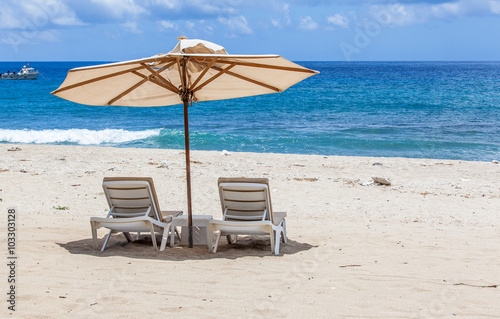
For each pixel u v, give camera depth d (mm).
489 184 11914
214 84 6492
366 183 11617
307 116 32969
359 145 21031
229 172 13148
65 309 3869
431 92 53844
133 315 3773
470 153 19281
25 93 54250
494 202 9844
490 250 6027
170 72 6629
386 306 4039
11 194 10016
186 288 4465
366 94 51875
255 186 5766
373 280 4762
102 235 6820
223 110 37281
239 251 6012
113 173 12742
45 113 35406
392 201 9898
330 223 7816
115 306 3955
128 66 5844
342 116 32688
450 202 9828
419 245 6289
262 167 14117
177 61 5617
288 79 5867
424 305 4070
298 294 4324
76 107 39469
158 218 6117
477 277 4891
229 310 3912
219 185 5910
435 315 3846
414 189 11148
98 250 5949
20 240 6246
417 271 5094
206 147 20531
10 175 12164
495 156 18656
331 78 88562
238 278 4801
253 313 3854
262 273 4980
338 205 9508
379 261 5500
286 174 12977
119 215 6148
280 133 24922
